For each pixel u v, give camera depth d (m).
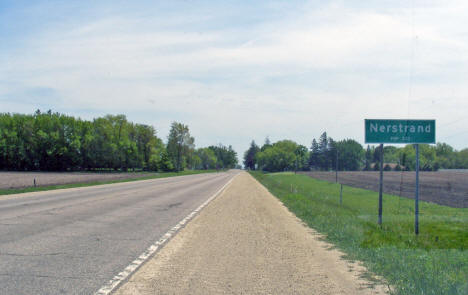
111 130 110.75
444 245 10.84
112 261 7.70
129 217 14.45
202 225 13.22
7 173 80.19
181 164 138.38
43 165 102.19
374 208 23.39
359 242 10.51
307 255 8.84
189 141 134.00
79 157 105.00
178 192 30.08
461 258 8.80
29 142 99.50
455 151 116.06
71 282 6.21
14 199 20.83
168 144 133.12
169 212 16.69
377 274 7.23
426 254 9.13
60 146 101.25
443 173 88.06
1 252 8.05
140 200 21.81
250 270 7.38
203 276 6.87
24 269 6.86
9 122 98.12
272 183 52.34
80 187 34.66
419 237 11.88
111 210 16.36
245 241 10.45
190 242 10.07
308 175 87.94
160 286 6.20
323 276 7.05
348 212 19.67
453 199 30.66
